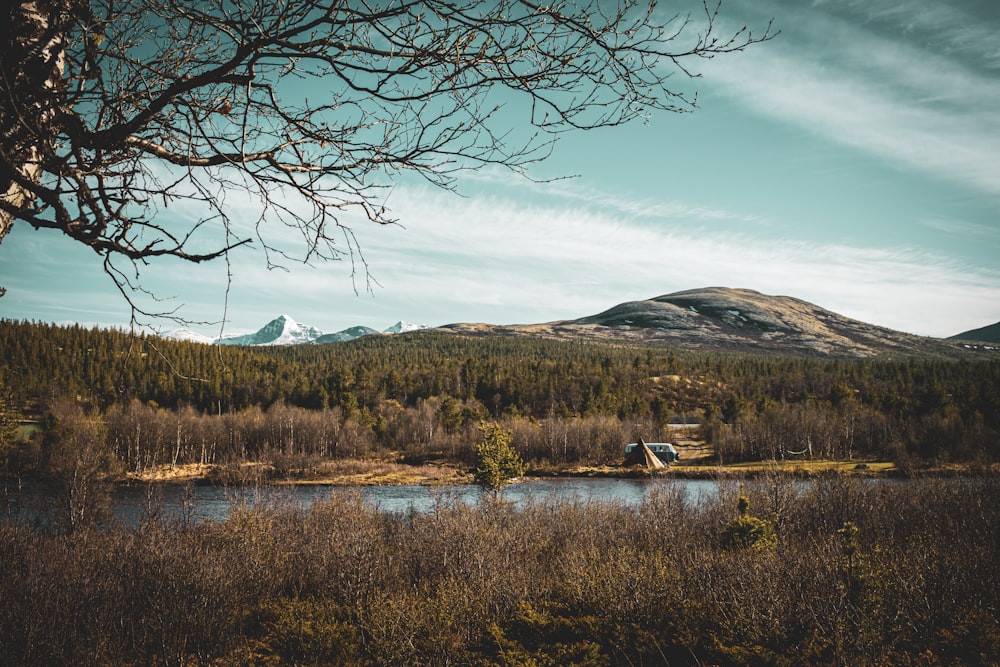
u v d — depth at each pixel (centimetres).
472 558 1512
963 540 1592
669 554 1620
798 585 1027
